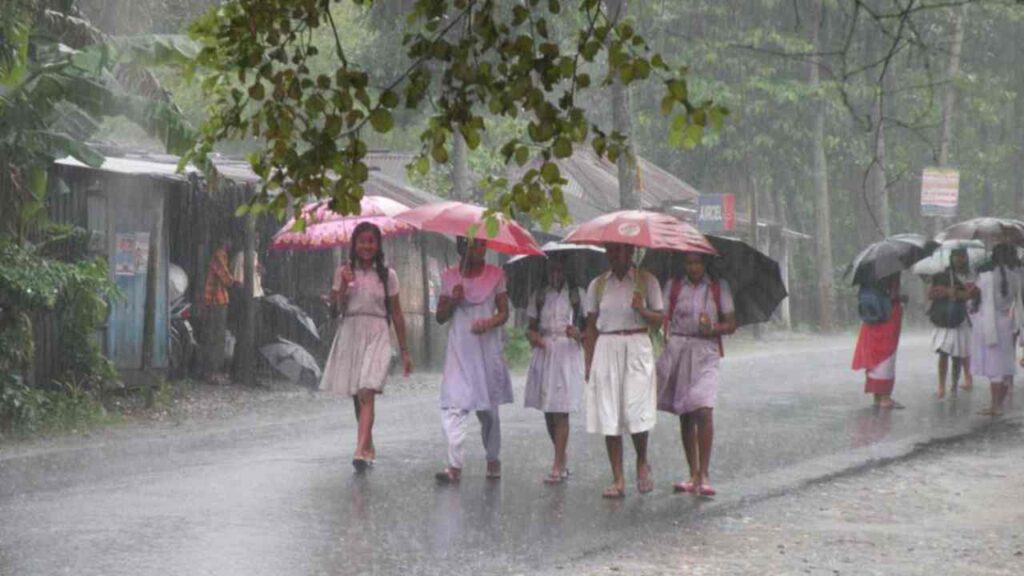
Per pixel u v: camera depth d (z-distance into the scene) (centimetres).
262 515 2597
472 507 2716
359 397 3234
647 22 7012
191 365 5291
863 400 5103
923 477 3177
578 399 3044
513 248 3014
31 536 2373
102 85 3981
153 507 2686
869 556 2264
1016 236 5222
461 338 3042
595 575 2097
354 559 2205
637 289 2825
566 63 1341
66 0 4306
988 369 4597
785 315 11344
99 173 4672
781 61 10769
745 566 2173
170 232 5231
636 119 11738
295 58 1352
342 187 1360
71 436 3859
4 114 3888
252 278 5316
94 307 4206
